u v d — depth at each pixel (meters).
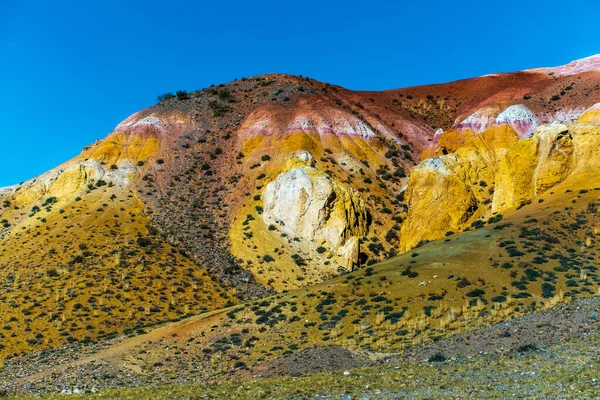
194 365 41.25
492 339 29.97
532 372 22.22
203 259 82.88
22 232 87.06
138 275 72.19
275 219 91.75
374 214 96.88
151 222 89.81
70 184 101.38
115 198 94.62
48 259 74.62
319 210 89.94
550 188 72.06
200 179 106.75
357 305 47.44
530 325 30.55
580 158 73.00
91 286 67.94
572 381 19.75
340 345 39.22
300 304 50.94
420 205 90.75
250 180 104.62
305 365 33.88
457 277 48.44
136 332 55.84
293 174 95.25
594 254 49.72
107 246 77.94
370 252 87.69
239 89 146.00
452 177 91.00
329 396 22.98
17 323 58.31
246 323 49.56
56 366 44.06
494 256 51.84
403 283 50.16
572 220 57.44
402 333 39.38
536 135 79.31
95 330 58.94
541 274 45.88
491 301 42.38
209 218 95.62
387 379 25.22
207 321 52.47
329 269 81.88
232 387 28.16
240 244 87.06
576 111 107.12
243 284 77.50
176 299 68.88
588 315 29.34
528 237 55.00
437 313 41.72
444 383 22.81
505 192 79.69
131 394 28.06
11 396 29.36
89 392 31.72
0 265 75.31
